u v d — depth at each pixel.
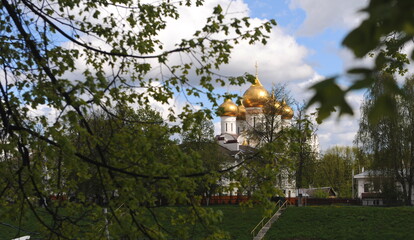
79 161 9.02
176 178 8.81
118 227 9.08
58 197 10.85
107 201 9.53
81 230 10.22
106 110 9.58
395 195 58.38
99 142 8.92
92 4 10.69
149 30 10.80
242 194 10.47
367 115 2.45
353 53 2.23
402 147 55.03
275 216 49.91
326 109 2.26
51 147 8.79
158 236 9.22
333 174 106.38
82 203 10.56
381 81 2.43
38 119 9.38
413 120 54.09
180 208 10.35
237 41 9.56
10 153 9.50
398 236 40.34
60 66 10.50
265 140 58.31
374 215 45.75
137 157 9.25
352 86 2.22
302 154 55.72
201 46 9.47
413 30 2.05
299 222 47.41
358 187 90.19
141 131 9.79
